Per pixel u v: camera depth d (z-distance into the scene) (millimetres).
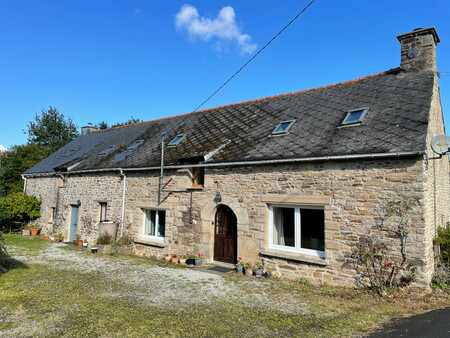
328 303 5598
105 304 5645
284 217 7684
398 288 5773
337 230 6551
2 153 25406
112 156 13320
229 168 8492
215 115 12539
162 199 10156
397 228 5891
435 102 7664
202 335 4387
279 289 6500
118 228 11492
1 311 5270
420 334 4031
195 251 9117
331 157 6531
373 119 7129
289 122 8914
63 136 32188
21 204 15773
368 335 4227
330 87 10156
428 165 6234
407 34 8539
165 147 11391
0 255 8188
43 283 6984
